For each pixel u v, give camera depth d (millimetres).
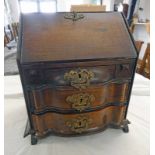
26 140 900
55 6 5176
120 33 812
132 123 1009
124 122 939
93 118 863
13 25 2701
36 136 867
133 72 798
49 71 706
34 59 682
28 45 723
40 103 777
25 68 682
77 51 727
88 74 731
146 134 935
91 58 709
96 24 831
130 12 2148
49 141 897
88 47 746
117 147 861
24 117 1066
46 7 5156
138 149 848
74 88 752
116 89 830
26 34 760
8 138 912
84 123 860
